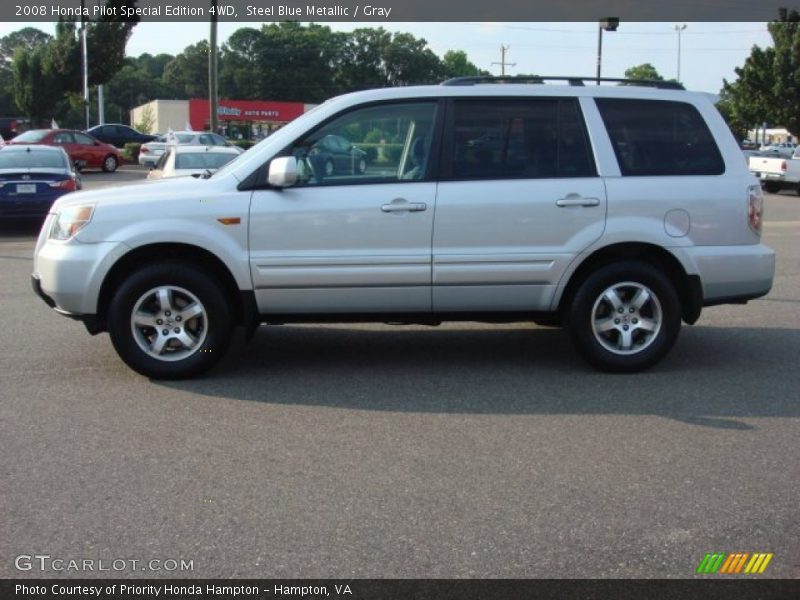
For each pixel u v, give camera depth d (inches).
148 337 237.5
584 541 146.8
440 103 238.8
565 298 245.9
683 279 246.4
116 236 229.6
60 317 319.3
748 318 334.0
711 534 149.7
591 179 239.3
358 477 172.7
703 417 211.5
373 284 234.7
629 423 206.7
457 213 233.6
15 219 569.3
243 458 182.2
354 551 142.8
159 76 4825.3
